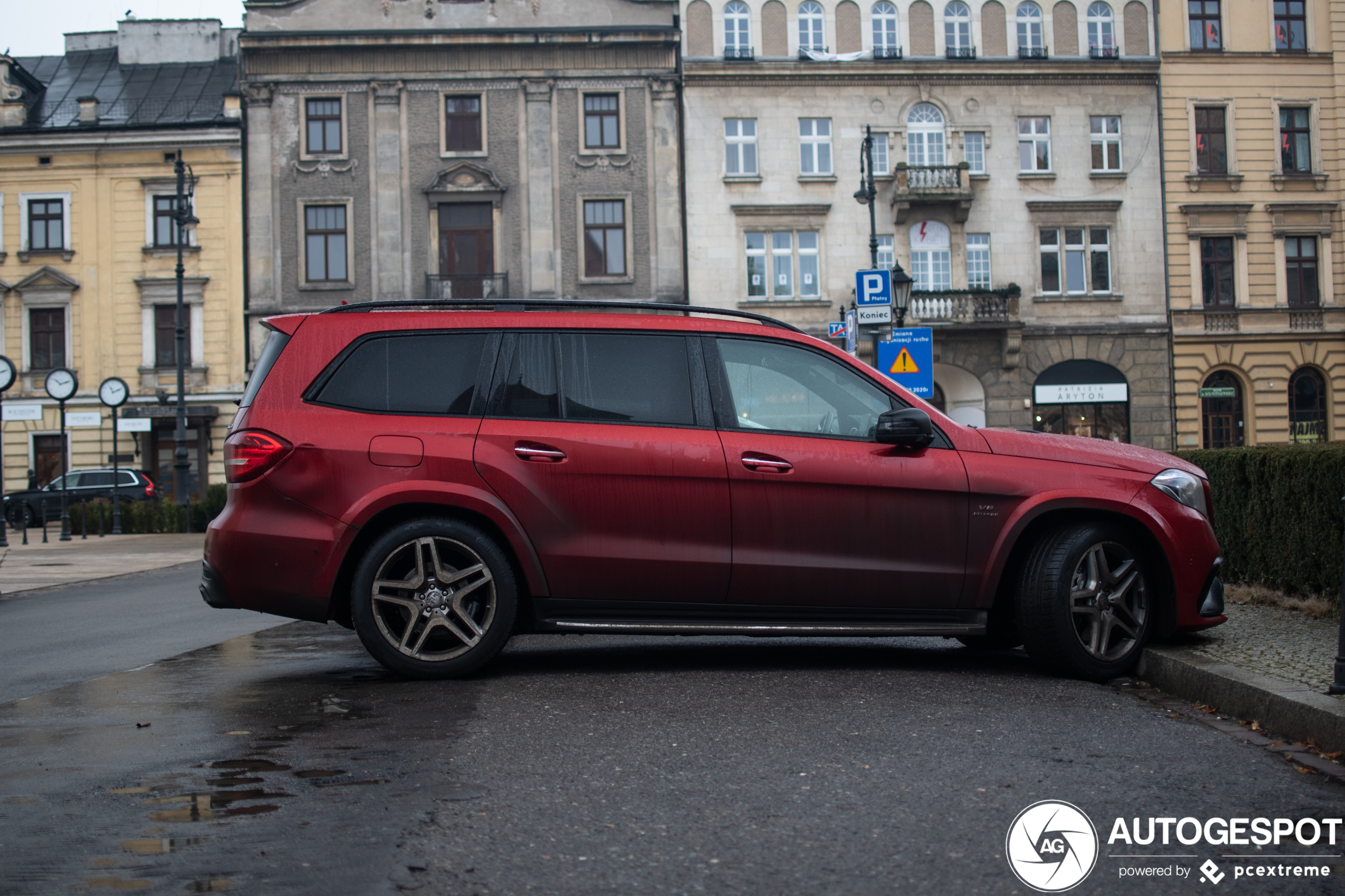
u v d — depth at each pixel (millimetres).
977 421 36281
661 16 36156
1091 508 5840
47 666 6750
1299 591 7812
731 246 35750
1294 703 4484
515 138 35906
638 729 4539
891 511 5789
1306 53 37438
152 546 21938
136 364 36750
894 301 21375
